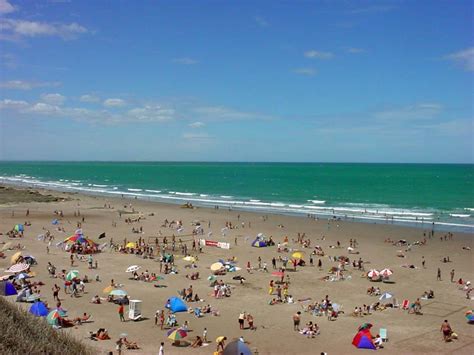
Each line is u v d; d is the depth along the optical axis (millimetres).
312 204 102750
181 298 35469
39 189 132625
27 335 13727
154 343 26688
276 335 28562
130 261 47656
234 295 36812
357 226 70500
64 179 197500
